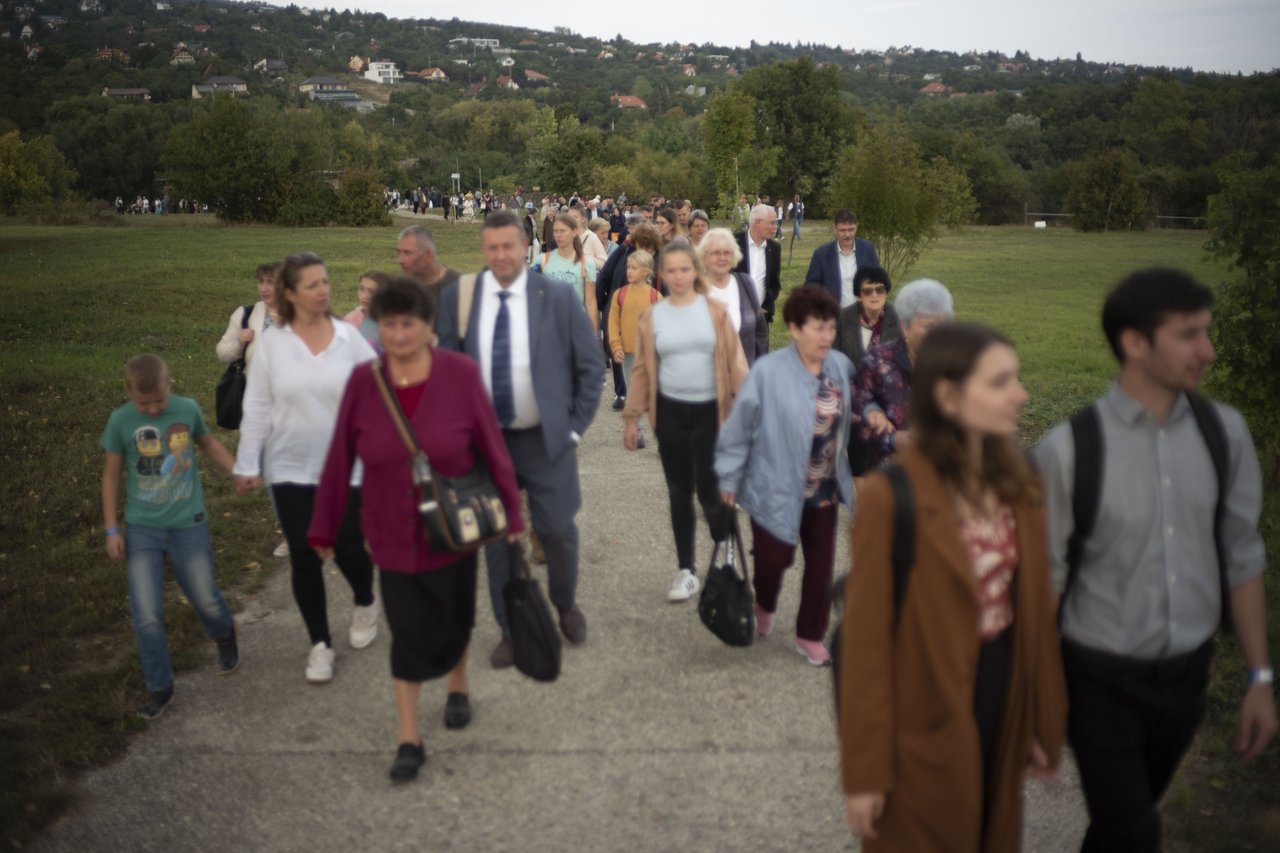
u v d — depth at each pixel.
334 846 3.71
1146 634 2.65
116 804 4.01
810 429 4.69
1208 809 3.81
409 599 4.00
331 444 4.03
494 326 4.91
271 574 6.48
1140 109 84.31
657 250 9.62
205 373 12.83
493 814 3.88
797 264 30.42
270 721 4.62
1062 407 10.83
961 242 42.94
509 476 4.07
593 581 6.17
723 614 4.74
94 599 6.04
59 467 8.65
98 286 20.94
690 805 3.90
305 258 4.69
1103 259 33.69
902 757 2.33
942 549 2.26
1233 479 2.69
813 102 82.62
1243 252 7.36
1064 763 4.23
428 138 151.12
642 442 9.34
